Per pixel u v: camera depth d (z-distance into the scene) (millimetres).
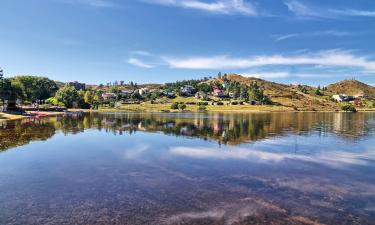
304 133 62500
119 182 24516
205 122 94188
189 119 109312
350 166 31234
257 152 39094
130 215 17641
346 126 81500
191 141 48969
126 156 35812
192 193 21766
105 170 28609
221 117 125938
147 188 22906
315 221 17156
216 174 27391
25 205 19156
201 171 28500
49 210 18344
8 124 75375
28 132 58719
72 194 21359
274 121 100438
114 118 109750
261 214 17984
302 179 25953
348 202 20281
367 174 27906
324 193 22156
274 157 35844
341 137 55781
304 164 32094
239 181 25094
